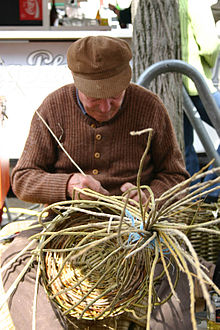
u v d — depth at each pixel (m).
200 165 4.54
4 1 4.16
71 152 1.95
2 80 4.28
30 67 4.27
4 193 2.90
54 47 4.25
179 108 2.87
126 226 1.51
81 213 1.78
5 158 3.01
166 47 2.79
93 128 1.92
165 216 1.58
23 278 1.69
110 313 1.52
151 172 2.05
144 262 1.61
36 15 4.20
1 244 2.00
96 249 1.73
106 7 4.57
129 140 1.95
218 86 4.32
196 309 2.16
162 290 1.70
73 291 1.58
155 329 1.63
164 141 2.01
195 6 3.32
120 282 1.57
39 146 1.97
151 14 2.78
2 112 2.92
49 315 1.58
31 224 2.00
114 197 1.69
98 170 1.96
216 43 3.37
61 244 1.71
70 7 4.44
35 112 1.99
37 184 1.88
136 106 1.93
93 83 1.72
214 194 3.21
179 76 2.85
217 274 2.06
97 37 1.75
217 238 2.29
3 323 1.67
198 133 2.92
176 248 1.33
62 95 1.94
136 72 2.85
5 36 4.12
